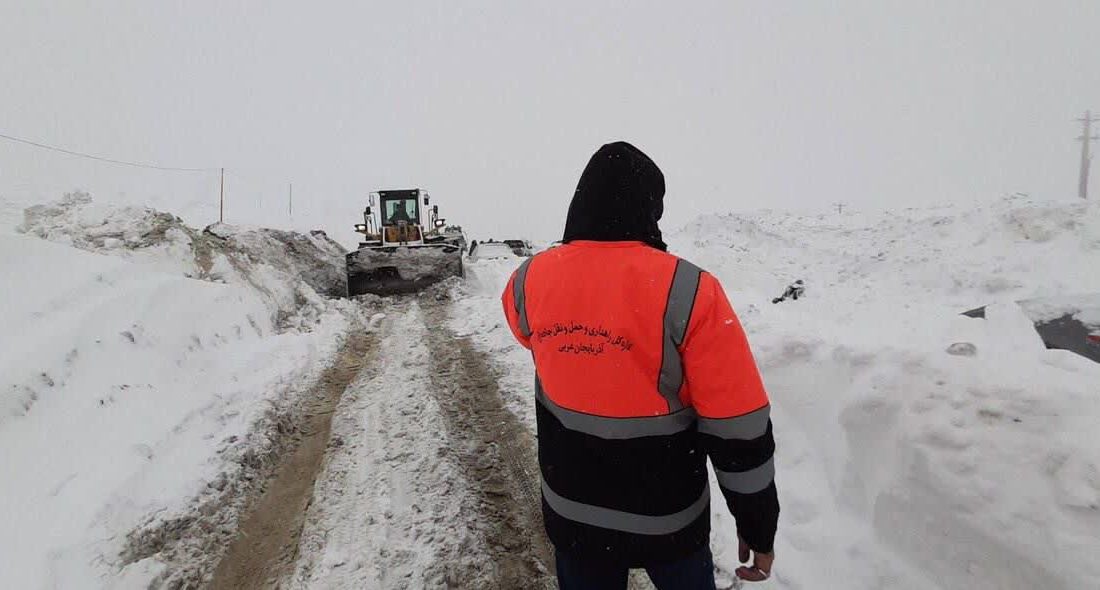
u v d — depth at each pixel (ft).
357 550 9.86
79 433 12.30
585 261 4.86
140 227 26.66
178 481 11.55
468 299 35.45
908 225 40.73
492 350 22.24
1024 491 6.06
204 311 21.04
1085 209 29.91
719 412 4.45
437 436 14.19
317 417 16.06
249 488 12.14
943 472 6.79
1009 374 6.85
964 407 6.90
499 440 13.92
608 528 4.89
